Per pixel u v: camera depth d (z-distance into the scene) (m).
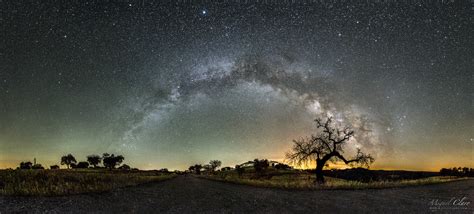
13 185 21.19
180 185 31.89
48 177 26.77
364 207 15.72
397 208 15.47
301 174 71.56
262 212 14.51
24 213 12.85
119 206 15.26
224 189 26.31
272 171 81.06
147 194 20.44
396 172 70.31
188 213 14.20
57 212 13.27
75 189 19.39
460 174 75.31
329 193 21.70
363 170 58.38
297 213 14.23
